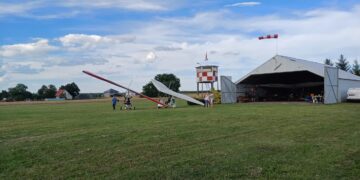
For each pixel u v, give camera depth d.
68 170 7.07
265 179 6.21
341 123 14.23
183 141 10.23
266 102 40.12
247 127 13.30
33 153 8.89
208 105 32.69
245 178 6.29
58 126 15.61
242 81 41.84
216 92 40.03
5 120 20.38
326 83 34.44
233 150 8.73
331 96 35.47
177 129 13.05
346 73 44.38
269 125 13.89
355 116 17.58
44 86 138.38
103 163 7.61
